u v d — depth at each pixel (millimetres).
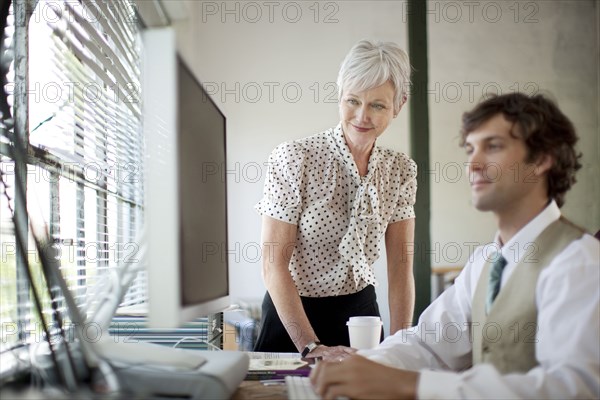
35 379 905
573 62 5008
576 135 991
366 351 1221
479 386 826
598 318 823
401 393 844
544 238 948
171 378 884
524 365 933
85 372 898
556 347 843
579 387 798
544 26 4969
